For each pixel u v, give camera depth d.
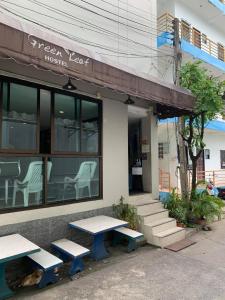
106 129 5.89
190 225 6.70
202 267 4.43
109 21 6.24
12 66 4.34
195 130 7.52
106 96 5.88
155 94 5.14
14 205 4.36
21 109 4.50
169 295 3.52
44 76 4.77
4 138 4.26
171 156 12.44
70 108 5.25
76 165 5.33
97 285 3.80
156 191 7.29
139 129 7.70
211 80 6.52
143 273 4.19
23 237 4.06
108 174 5.88
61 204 4.92
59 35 5.17
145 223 5.80
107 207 5.77
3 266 3.49
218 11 14.08
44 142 4.80
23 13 4.65
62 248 4.31
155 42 7.52
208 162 15.09
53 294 3.57
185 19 13.51
